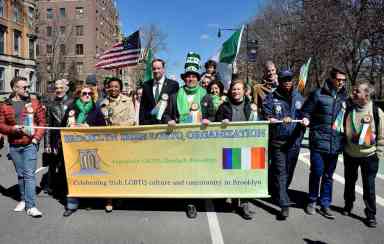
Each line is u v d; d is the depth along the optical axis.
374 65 22.58
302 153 11.09
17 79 5.39
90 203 5.90
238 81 5.29
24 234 4.70
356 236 4.65
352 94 5.21
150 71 8.49
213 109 5.50
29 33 45.91
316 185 5.40
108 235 4.66
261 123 5.08
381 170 8.41
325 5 20.72
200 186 5.25
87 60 68.06
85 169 5.41
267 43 34.00
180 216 5.32
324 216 5.35
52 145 6.58
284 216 5.18
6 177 7.97
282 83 5.34
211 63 7.45
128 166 5.34
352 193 5.34
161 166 5.29
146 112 5.92
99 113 5.64
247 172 5.18
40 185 7.22
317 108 5.26
